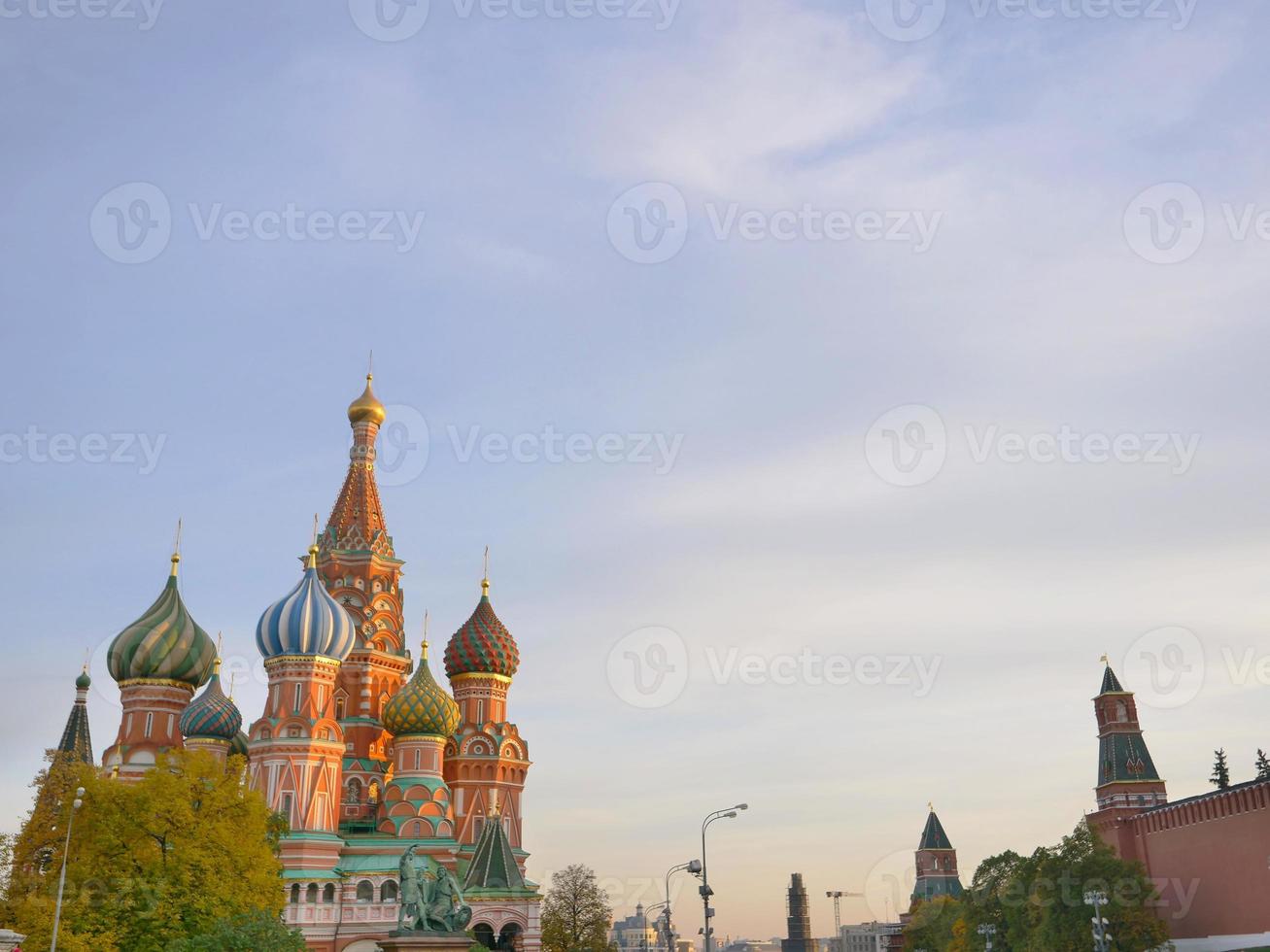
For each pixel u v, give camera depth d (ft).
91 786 244.83
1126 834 470.39
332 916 324.39
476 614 418.10
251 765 339.57
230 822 253.24
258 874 246.06
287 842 323.98
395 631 410.52
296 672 347.15
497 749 393.29
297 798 330.95
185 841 240.12
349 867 334.65
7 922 236.63
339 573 406.62
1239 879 385.50
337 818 341.41
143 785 245.24
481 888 336.08
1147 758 571.69
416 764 368.68
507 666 412.57
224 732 368.68
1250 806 381.40
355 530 413.39
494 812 386.11
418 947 200.03
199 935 212.43
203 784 256.73
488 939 335.26
